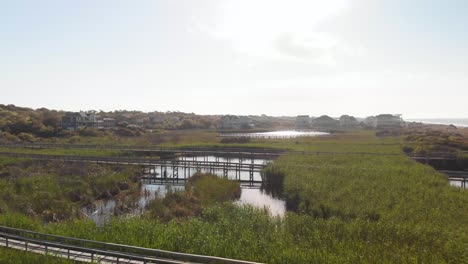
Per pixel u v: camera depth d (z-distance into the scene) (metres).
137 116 162.88
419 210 26.08
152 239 19.83
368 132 123.62
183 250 18.56
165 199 32.53
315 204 28.73
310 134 116.75
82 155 54.50
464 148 66.56
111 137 88.44
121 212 30.80
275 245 19.22
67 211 29.52
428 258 17.53
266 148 68.50
